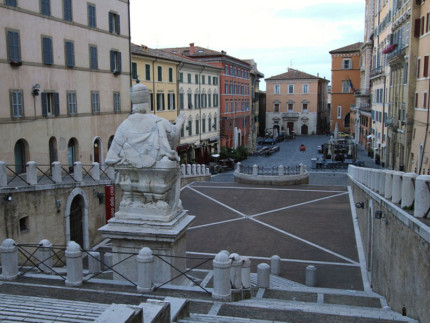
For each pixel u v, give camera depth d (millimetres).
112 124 35469
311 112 109125
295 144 89000
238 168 39938
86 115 31953
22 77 25609
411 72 37719
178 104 52594
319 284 16266
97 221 24000
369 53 77062
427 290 8508
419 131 35625
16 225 17969
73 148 31000
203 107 61750
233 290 9828
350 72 97875
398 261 11070
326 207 28125
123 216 9867
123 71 37000
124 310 5102
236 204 29422
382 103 55031
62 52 29109
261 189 34281
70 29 29875
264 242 21625
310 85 108250
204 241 21891
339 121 100375
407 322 8820
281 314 8805
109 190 24656
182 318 7613
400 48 42156
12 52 24703
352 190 30781
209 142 64188
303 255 19719
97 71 33188
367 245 18000
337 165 51969
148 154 9523
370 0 74750
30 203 18797
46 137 27750
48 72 27812
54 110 28469
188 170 38375
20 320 6711
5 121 24406
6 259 10383
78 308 7559
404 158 39469
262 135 115062
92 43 32469
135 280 9984
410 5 37531
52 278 10430
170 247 9703
